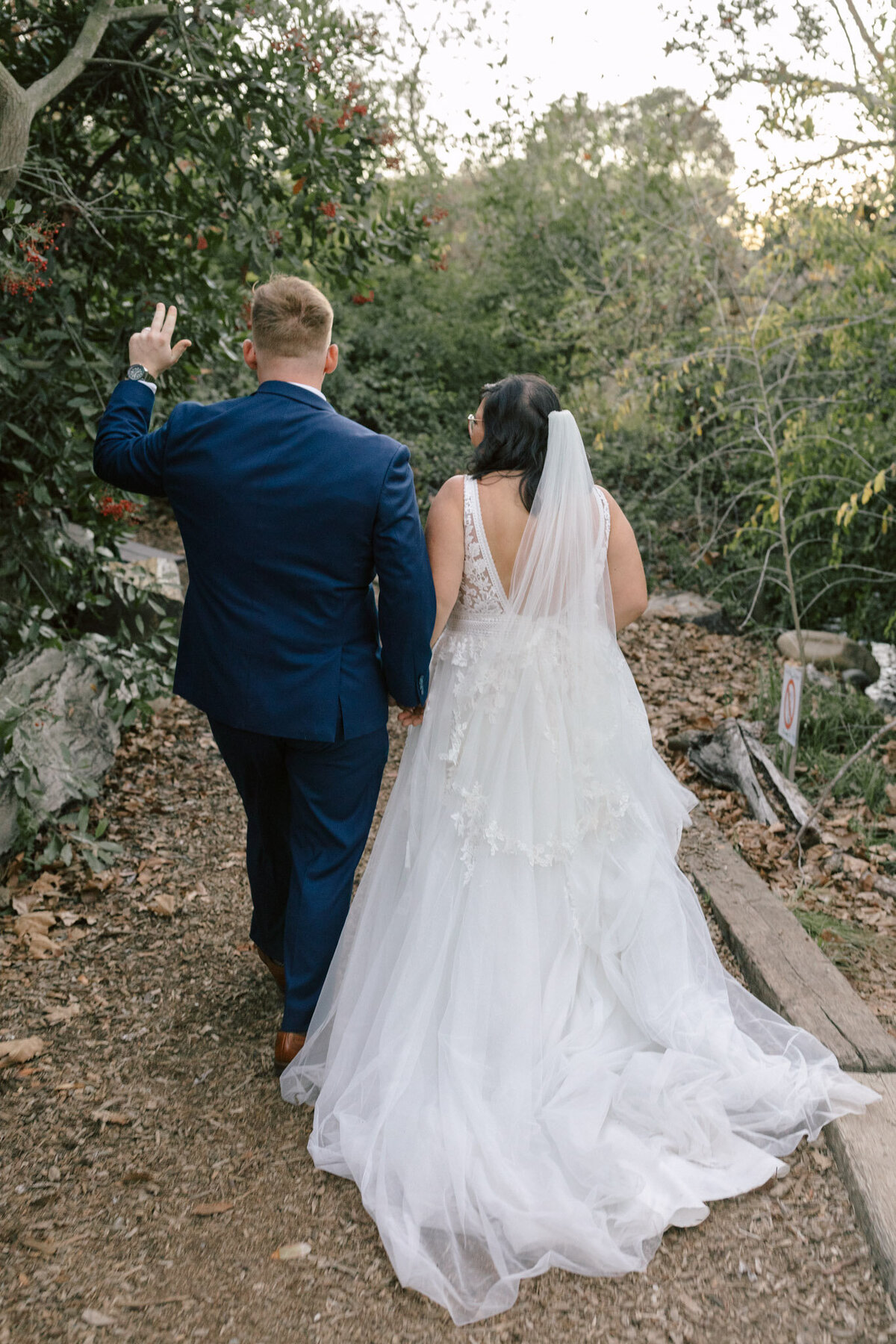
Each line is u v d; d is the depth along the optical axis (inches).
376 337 401.7
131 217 159.2
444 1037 88.0
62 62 144.6
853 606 295.0
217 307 161.8
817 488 266.1
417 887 93.7
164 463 90.1
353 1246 78.5
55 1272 75.5
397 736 206.8
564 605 92.7
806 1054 97.2
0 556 166.1
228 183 155.0
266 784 97.8
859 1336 70.3
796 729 175.6
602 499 95.0
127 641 177.6
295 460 86.9
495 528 92.4
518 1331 71.0
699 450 321.4
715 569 315.3
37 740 149.6
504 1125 84.0
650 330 335.9
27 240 130.7
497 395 93.6
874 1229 76.7
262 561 87.7
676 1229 80.2
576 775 93.4
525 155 394.0
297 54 146.5
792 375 256.7
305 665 88.6
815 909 141.0
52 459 159.2
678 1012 94.7
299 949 95.0
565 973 92.8
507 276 408.8
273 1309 72.6
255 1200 83.4
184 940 125.5
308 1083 96.0
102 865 143.1
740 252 291.7
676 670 252.5
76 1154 88.6
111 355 156.3
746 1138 88.6
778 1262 76.8
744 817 169.9
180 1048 104.1
